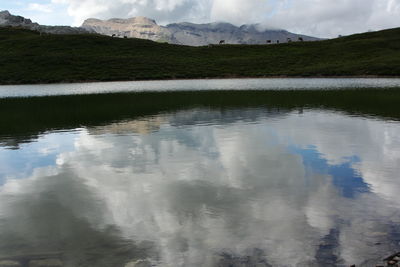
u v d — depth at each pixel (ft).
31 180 38.99
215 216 28.43
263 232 25.45
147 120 80.74
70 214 29.60
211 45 458.91
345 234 24.76
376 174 38.24
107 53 377.09
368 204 30.04
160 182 37.17
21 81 269.23
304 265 21.16
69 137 62.90
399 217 27.25
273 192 33.50
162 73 303.27
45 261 22.30
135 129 69.36
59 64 317.63
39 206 31.53
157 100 126.72
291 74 286.46
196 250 23.26
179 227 26.66
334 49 380.17
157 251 23.29
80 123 78.64
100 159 47.06
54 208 31.01
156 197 32.91
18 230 26.84
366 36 433.07
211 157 46.80
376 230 25.18
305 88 172.14
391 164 41.86
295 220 27.27
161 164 43.93
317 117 80.23
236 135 61.11
